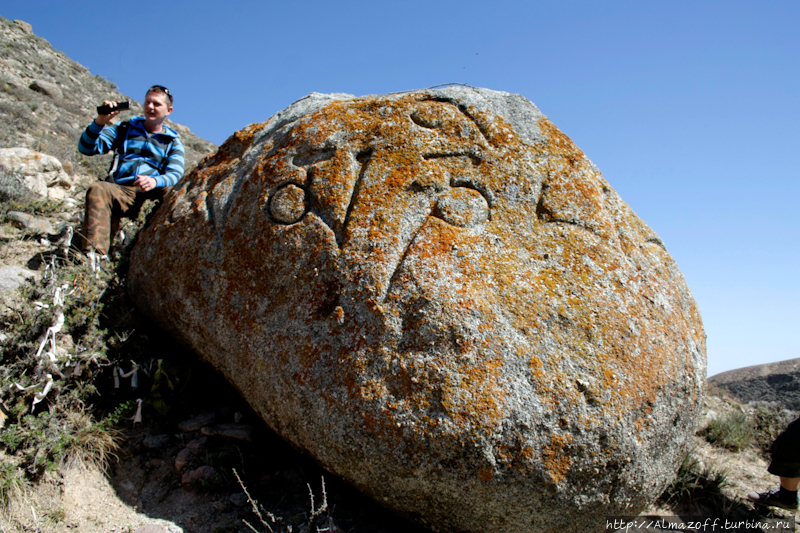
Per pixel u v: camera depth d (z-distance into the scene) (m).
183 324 3.37
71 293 3.53
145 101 4.87
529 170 3.05
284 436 2.82
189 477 2.92
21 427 2.83
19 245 4.59
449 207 2.91
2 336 3.08
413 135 3.15
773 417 5.04
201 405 3.46
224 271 3.19
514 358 2.48
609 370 2.53
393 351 2.54
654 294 2.91
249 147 3.79
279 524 2.70
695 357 2.95
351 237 2.86
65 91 19.31
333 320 2.69
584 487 2.44
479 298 2.61
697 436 4.75
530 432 2.38
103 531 2.59
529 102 3.41
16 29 25.78
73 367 3.16
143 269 3.71
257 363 2.87
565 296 2.67
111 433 3.12
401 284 2.67
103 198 4.48
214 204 3.49
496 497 2.39
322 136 3.29
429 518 2.57
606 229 2.96
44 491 2.68
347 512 2.80
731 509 3.56
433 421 2.38
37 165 6.23
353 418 2.49
